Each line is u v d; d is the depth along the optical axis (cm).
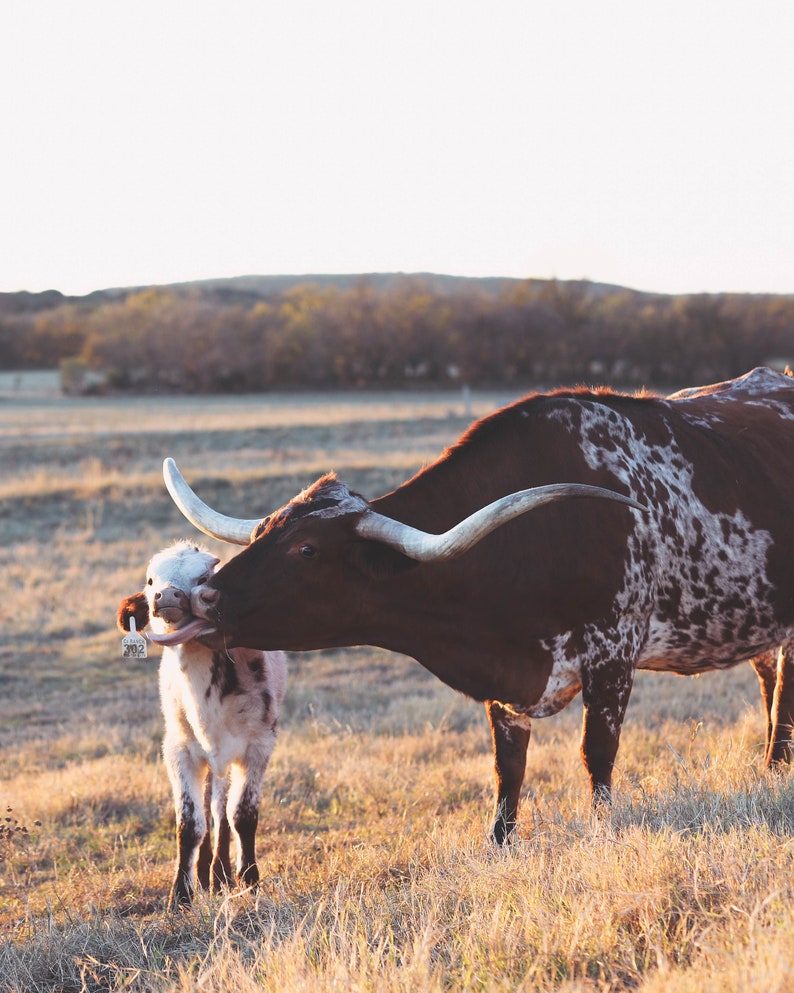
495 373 8306
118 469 2795
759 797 475
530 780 772
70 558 1938
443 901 411
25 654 1427
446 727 988
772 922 323
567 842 465
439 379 8319
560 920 355
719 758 621
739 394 700
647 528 579
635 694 1075
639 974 318
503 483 568
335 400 6662
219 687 573
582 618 566
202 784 597
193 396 7712
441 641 556
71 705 1213
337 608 524
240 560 514
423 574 540
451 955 355
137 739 1015
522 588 555
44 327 11431
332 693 1195
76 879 618
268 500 2328
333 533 516
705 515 598
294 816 740
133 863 662
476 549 549
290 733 1011
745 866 367
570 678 575
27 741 1053
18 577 1816
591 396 613
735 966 294
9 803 798
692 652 618
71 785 823
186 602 515
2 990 423
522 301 8775
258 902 484
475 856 479
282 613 514
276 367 8162
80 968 436
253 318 8675
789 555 618
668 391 8025
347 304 8512
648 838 413
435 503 559
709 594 602
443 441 3166
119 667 1368
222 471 2555
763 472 627
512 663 566
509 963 337
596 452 584
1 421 4634
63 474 2722
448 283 17400
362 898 446
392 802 748
